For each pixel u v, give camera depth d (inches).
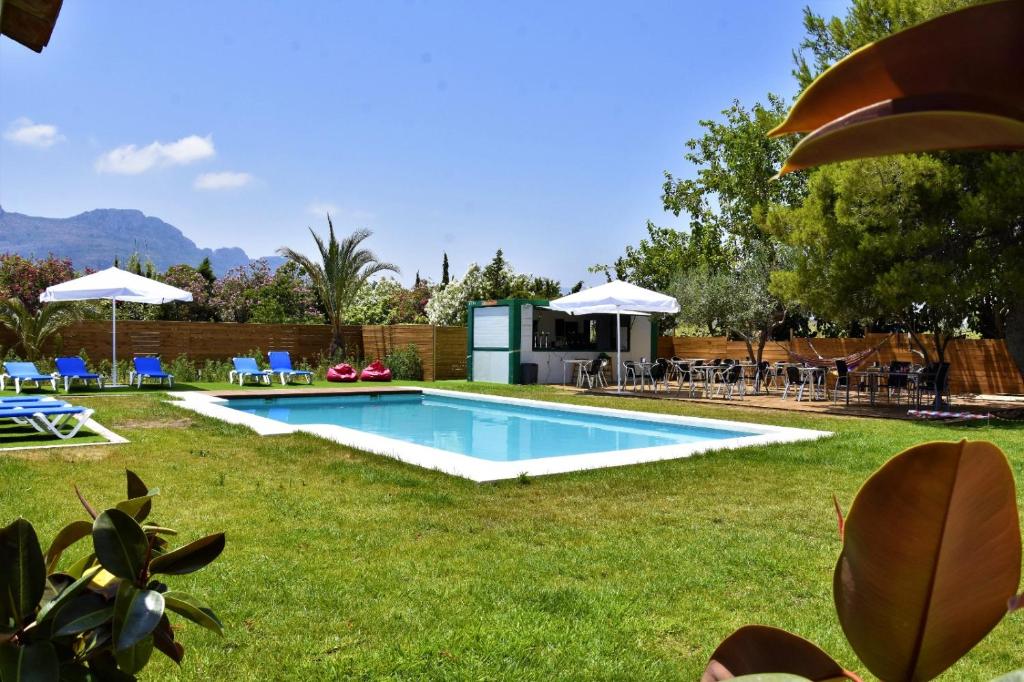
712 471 281.0
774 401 617.6
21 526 40.8
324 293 895.7
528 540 190.4
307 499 231.9
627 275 1176.8
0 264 976.3
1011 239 467.5
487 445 441.1
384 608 142.7
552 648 126.3
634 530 200.8
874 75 19.6
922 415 485.4
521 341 805.9
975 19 17.7
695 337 920.9
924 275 460.8
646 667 119.9
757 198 885.8
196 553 47.1
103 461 291.3
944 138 20.4
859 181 474.9
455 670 117.3
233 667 117.4
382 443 340.8
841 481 264.5
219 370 784.9
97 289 614.5
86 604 42.9
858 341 744.3
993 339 680.4
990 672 119.6
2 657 38.2
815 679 33.3
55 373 633.0
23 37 79.0
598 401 604.4
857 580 27.6
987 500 25.1
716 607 145.7
